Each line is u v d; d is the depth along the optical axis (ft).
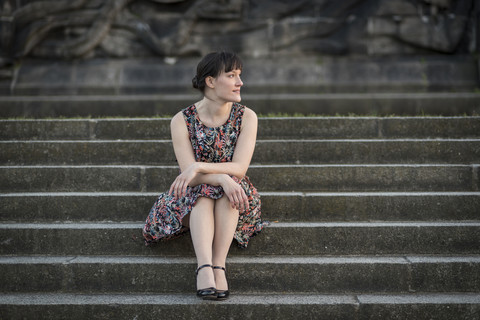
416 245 10.21
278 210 11.05
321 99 23.24
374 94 24.20
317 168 11.96
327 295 9.32
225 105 9.73
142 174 12.02
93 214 11.10
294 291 9.49
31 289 9.50
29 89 25.52
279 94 25.34
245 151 9.70
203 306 8.72
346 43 25.70
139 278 9.46
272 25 25.94
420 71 25.07
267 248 10.16
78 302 8.83
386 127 13.98
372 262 9.50
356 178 11.98
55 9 25.75
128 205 11.11
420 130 13.94
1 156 12.96
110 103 23.45
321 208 11.05
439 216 11.03
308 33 25.85
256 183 11.98
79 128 14.21
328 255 10.13
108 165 12.88
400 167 11.94
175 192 9.09
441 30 25.26
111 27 26.05
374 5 25.59
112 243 10.16
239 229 9.74
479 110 21.68
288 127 14.03
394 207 11.05
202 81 9.53
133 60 26.14
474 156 12.75
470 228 10.16
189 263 9.43
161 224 9.50
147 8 26.17
